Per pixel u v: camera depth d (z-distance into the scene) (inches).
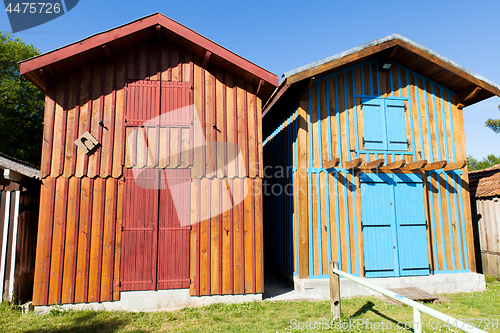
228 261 262.1
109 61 266.7
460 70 315.9
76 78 261.6
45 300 233.3
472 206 375.9
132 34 257.8
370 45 302.5
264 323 213.0
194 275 255.1
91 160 254.2
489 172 401.1
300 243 290.2
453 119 343.3
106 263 245.6
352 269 294.5
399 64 337.7
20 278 253.3
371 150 315.9
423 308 130.0
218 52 264.4
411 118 330.6
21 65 235.6
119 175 255.6
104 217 250.1
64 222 243.0
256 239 268.8
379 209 307.1
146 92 270.5
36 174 280.4
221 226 265.0
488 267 348.2
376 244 300.8
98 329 203.9
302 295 279.0
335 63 294.2
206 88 279.9
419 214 314.0
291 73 281.6
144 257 251.1
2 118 694.5
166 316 228.5
